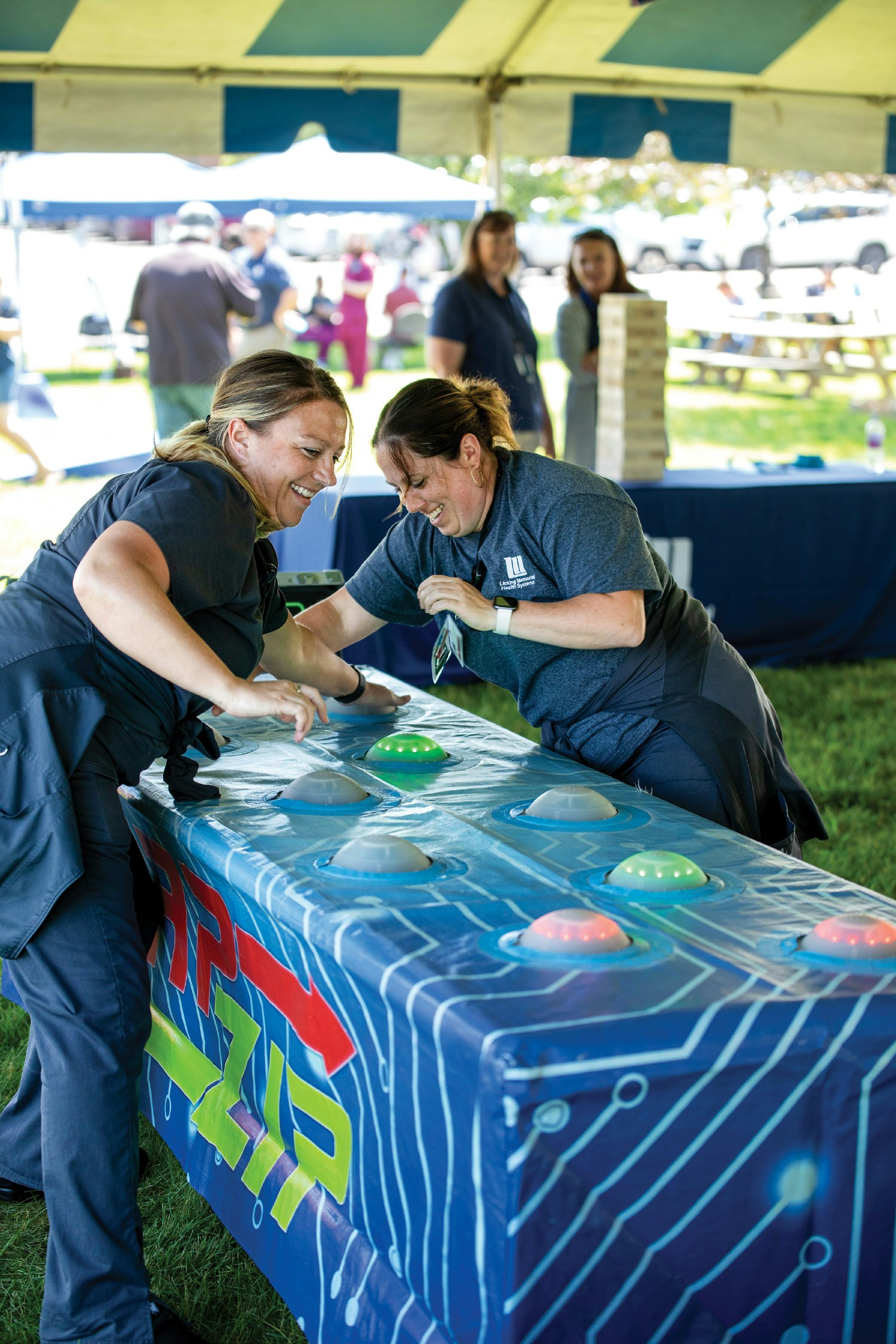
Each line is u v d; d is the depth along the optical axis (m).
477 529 2.45
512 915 1.64
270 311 10.06
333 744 2.58
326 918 1.64
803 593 6.53
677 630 2.51
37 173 10.40
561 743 2.59
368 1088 1.66
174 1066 2.47
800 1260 1.46
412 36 5.91
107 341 16.62
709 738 2.44
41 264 16.25
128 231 18.50
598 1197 1.34
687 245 21.16
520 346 6.23
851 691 6.16
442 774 2.36
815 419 15.83
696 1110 1.36
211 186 10.12
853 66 6.55
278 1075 1.99
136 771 2.07
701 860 1.87
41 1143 2.35
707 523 6.18
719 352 18.75
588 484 2.37
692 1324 1.43
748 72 6.50
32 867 1.88
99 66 5.71
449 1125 1.43
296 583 3.37
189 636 1.86
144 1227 2.38
